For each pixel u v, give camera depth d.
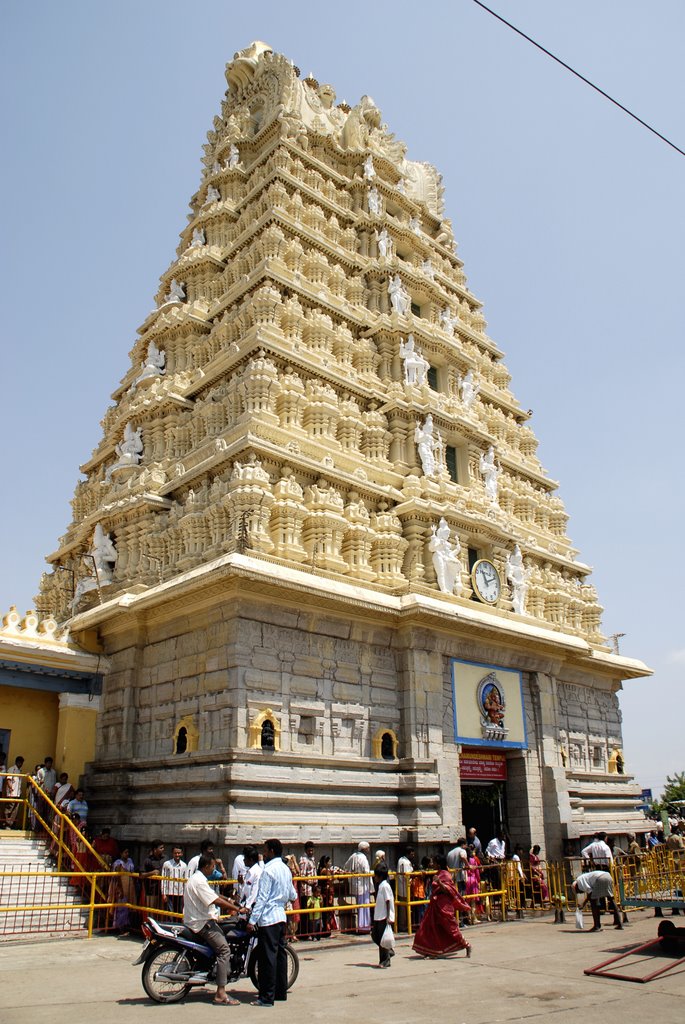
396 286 35.06
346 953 16.44
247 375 27.30
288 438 26.45
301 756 20.50
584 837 28.27
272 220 32.84
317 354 30.16
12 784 23.05
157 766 21.89
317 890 18.73
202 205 40.28
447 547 27.95
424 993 12.15
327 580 22.59
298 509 24.48
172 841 19.72
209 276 35.03
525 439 40.84
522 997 11.78
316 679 22.11
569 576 38.59
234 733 19.64
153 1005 11.33
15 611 24.80
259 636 21.09
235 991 12.45
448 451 33.62
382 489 28.34
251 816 19.02
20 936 17.34
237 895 16.56
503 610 29.92
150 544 27.62
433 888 16.27
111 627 25.30
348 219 37.28
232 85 44.19
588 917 22.22
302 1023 10.14
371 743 23.00
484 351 41.53
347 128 40.97
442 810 23.20
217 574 20.17
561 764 29.38
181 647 22.78
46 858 20.56
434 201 44.66
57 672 24.77
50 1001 11.58
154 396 32.09
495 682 27.20
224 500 23.98
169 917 17.28
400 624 24.41
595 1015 10.52
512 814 27.47
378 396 30.91
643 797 53.16
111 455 36.19
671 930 15.66
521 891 23.86
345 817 21.03
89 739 24.92
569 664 32.22
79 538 33.34
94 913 19.09
